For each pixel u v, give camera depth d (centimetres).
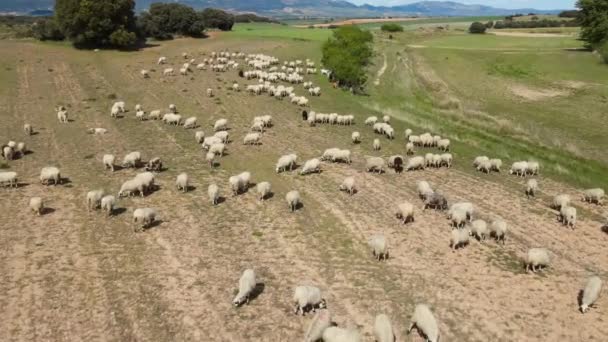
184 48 8975
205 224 2527
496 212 2741
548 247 2350
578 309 1870
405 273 2092
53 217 2577
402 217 2605
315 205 2767
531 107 5769
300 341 1672
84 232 2425
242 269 2116
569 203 2761
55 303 1869
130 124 4388
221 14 12231
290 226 2514
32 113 4725
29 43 8631
